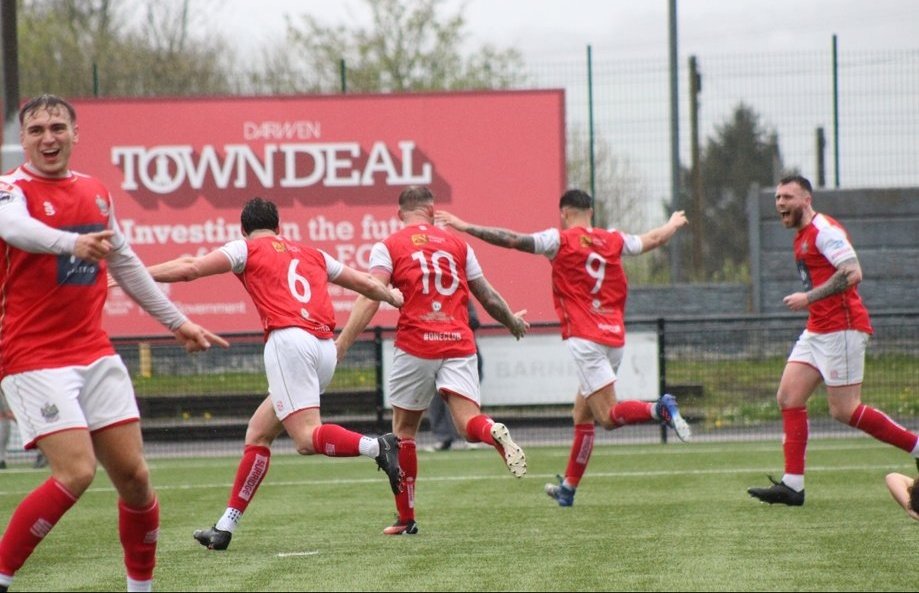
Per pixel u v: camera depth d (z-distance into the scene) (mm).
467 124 70000
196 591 20797
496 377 56031
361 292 26875
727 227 85125
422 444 56219
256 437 26250
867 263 75438
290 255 26156
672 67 70312
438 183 69938
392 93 70062
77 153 70188
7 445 50375
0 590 17953
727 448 50719
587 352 31812
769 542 25500
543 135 69812
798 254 32062
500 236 31359
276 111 70188
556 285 32469
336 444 24219
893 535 26281
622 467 43938
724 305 77000
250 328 69125
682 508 31859
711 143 83438
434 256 27812
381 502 35156
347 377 60906
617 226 71750
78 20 120000
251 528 29750
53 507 17781
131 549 18875
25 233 17266
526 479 40688
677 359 58469
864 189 75188
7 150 51719
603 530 27906
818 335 31641
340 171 70125
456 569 22688
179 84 98625
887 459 44781
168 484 42094
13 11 51656
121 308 68688
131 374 58125
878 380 59031
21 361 17906
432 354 27406
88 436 17938
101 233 17125
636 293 77500
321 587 21016
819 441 52438
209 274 25188
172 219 70250
